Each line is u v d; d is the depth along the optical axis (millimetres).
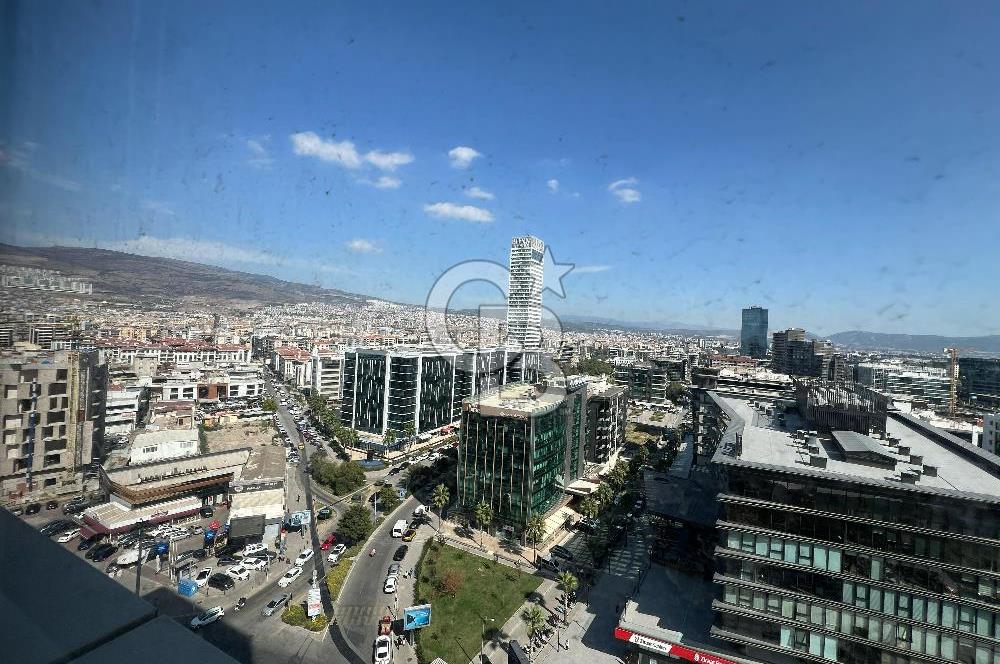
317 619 49844
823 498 39844
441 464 96188
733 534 42281
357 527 66250
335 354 163125
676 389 187750
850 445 44250
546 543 71188
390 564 63062
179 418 95875
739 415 71250
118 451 73000
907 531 37531
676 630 45938
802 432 53500
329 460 101188
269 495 71562
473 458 75375
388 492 79188
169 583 51594
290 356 186375
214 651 4453
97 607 4777
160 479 64938
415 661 46375
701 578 55094
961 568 36094
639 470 102000
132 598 5039
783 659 40906
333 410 133500
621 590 59938
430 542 69000
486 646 48875
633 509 84125
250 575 57438
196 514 65688
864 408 51719
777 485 41125
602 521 78250
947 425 111438
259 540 63375
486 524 72125
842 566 39219
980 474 41531
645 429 149500
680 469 94938
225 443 106250
